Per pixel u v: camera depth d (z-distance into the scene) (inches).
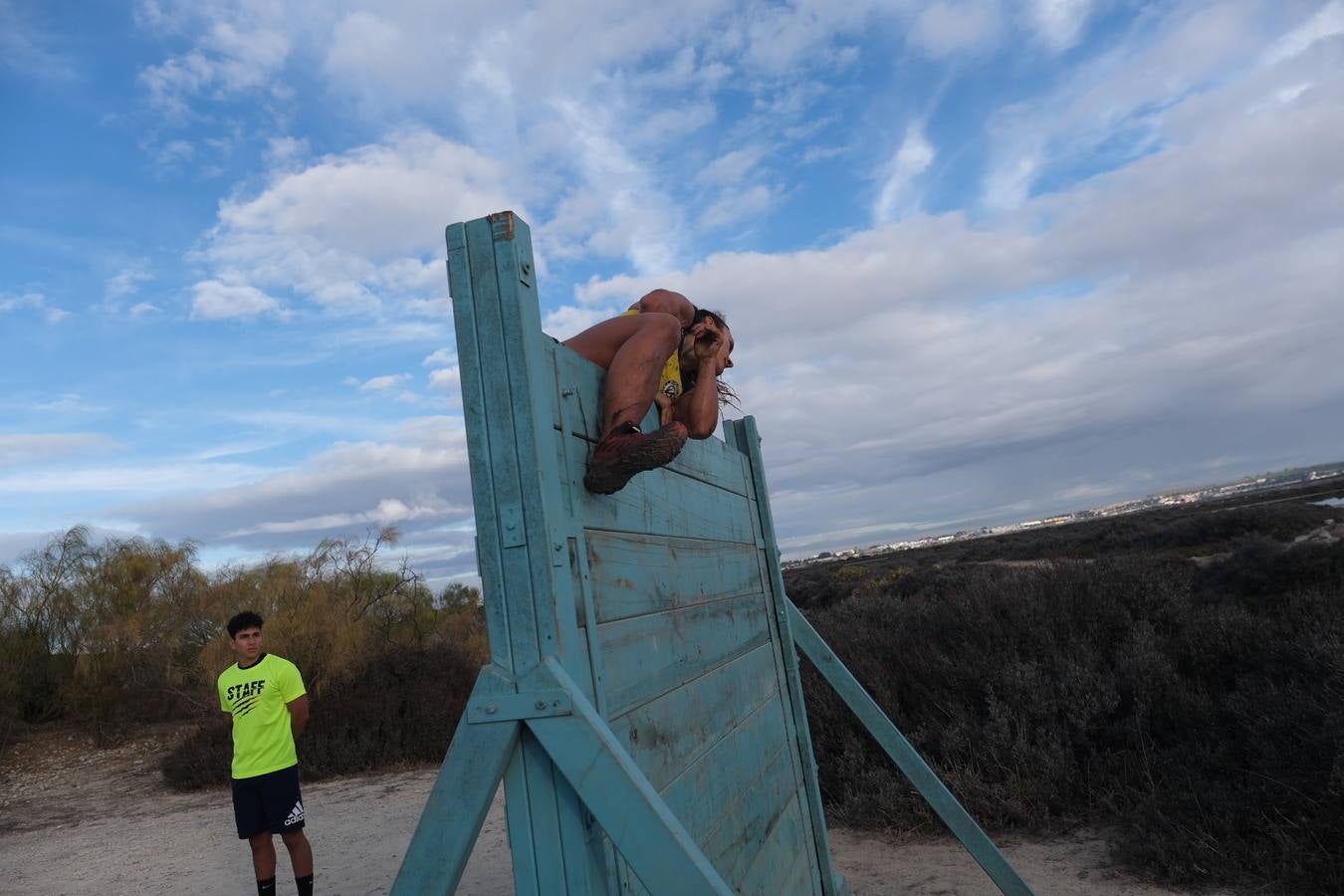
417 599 637.9
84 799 425.7
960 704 246.5
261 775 207.0
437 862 56.8
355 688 471.8
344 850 269.1
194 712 566.9
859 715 152.9
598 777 54.7
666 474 98.9
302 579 583.5
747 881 95.3
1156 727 221.3
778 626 152.7
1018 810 206.4
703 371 106.7
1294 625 232.5
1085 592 277.4
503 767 57.4
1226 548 824.9
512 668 58.7
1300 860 158.6
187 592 609.6
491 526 60.9
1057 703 228.8
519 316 62.9
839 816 229.0
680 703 85.0
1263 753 183.2
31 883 271.4
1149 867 173.6
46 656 596.7
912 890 178.2
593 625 65.7
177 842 308.7
